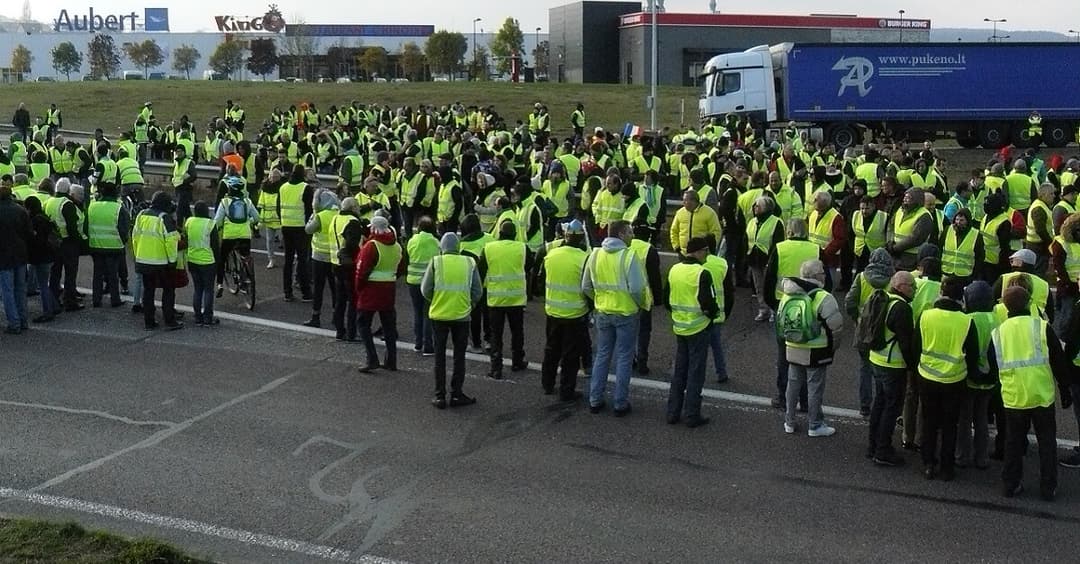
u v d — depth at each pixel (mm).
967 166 36156
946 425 8930
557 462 9398
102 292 15656
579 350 11156
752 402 11172
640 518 8164
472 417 10656
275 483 8891
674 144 27188
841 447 9820
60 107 60062
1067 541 7770
